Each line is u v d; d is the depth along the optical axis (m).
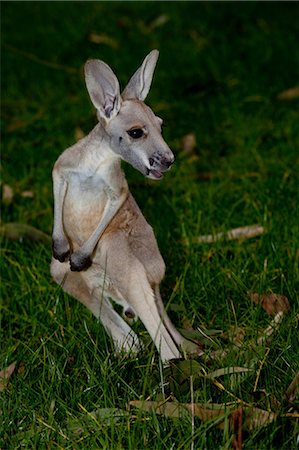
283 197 12.94
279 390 8.85
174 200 13.10
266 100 16.36
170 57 18.39
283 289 10.73
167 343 9.33
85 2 21.52
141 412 8.35
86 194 9.52
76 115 16.08
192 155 14.85
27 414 8.76
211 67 17.88
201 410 8.23
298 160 14.21
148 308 9.38
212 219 12.61
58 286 10.58
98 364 9.35
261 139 15.11
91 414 8.45
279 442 8.20
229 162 14.43
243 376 8.87
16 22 20.47
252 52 18.33
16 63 18.42
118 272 9.51
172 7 21.00
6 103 16.88
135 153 9.01
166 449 8.05
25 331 10.39
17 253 11.78
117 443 8.13
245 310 10.26
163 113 16.12
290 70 17.48
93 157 9.33
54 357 9.48
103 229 9.51
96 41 19.19
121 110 9.12
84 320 9.94
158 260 9.78
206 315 10.34
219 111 16.20
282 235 11.81
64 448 8.22
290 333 9.49
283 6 20.66
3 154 14.84
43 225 12.80
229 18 20.38
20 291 11.03
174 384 8.89
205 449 7.94
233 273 10.80
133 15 20.78
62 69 18.08
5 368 9.36
